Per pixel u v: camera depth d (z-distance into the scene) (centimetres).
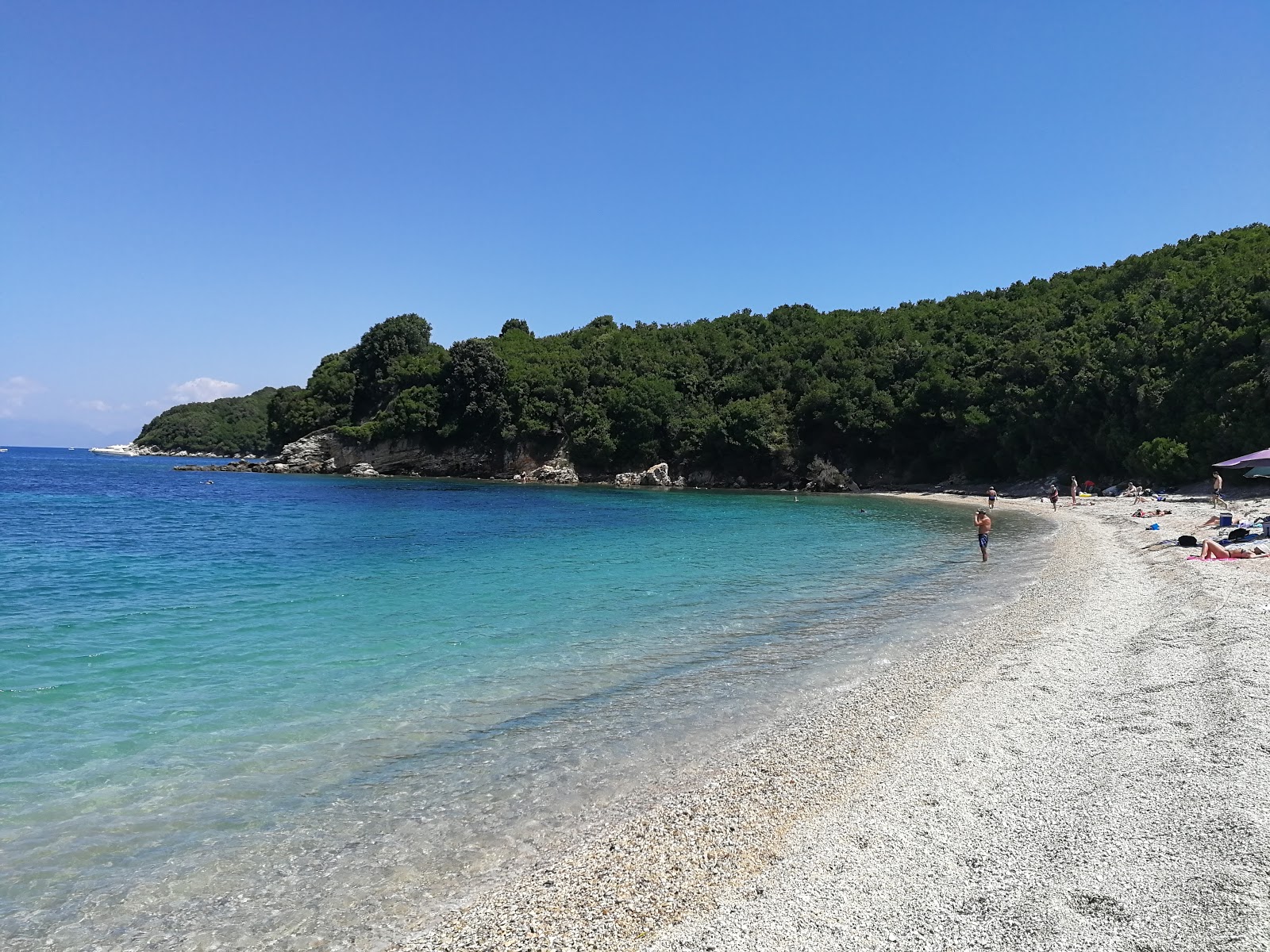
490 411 9550
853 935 529
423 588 2109
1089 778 754
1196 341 5091
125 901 624
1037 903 544
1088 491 5722
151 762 910
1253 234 6681
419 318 11288
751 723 1038
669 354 10062
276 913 607
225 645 1471
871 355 8662
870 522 4272
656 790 828
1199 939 482
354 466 9750
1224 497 4291
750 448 8394
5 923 592
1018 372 6775
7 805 791
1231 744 779
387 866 677
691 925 559
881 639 1511
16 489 6506
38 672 1278
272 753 939
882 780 809
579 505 5541
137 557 2692
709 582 2216
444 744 970
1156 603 1633
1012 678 1161
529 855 693
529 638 1537
